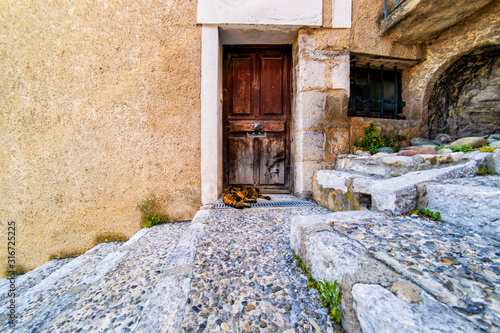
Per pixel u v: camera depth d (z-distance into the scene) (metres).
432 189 1.34
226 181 3.26
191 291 1.09
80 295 1.33
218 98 2.75
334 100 2.73
